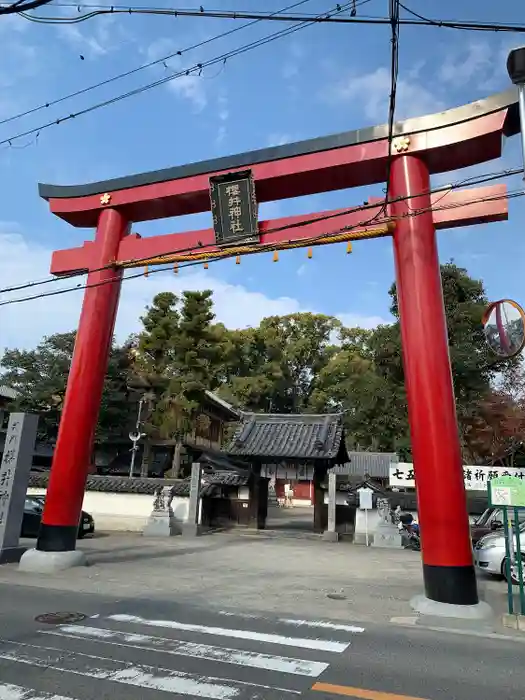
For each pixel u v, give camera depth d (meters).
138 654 5.73
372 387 28.17
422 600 8.41
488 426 26.88
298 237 10.89
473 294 27.41
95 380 12.05
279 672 5.34
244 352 53.28
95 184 12.99
